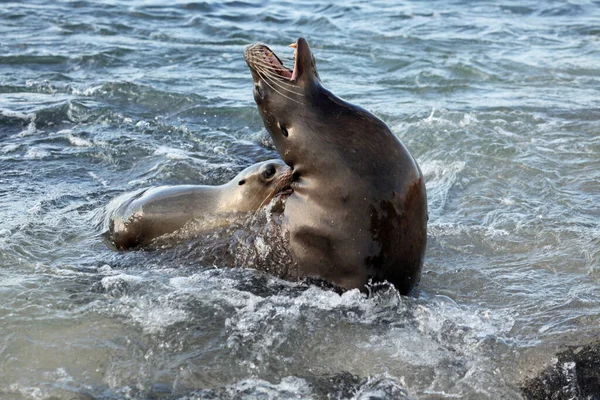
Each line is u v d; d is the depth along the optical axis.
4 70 30.91
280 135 13.45
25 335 12.34
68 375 11.43
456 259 15.59
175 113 26.22
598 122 24.44
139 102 27.23
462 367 11.76
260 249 14.30
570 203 18.25
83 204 18.50
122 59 33.16
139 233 15.91
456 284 14.55
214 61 33.47
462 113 25.16
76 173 20.72
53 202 18.55
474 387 11.32
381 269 13.30
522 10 46.56
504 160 21.02
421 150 22.17
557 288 14.27
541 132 23.48
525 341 12.40
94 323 12.77
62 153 22.20
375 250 13.12
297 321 12.91
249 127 24.91
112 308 13.25
